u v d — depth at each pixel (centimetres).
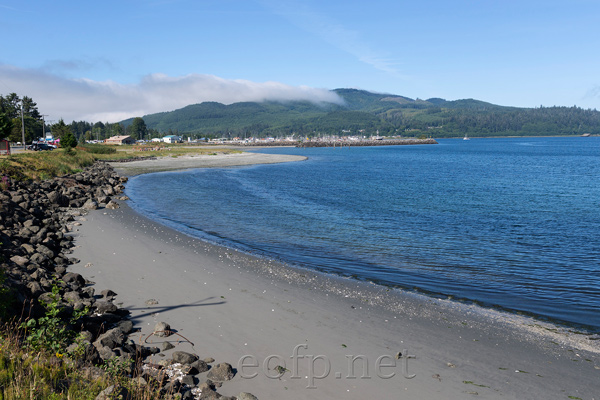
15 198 2616
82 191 4031
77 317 979
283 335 1113
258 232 2642
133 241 2159
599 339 1162
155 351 959
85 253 1872
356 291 1532
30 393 622
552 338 1162
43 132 17625
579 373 966
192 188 5212
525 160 13038
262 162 11162
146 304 1289
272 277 1659
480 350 1073
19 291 1080
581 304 1447
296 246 2284
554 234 2708
